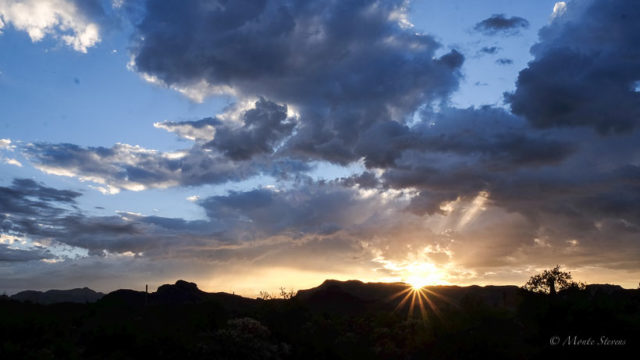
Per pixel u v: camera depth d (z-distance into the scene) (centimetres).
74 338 2438
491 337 2886
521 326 3083
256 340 2558
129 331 2373
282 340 2922
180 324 2839
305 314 3622
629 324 2414
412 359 3162
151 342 2308
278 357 2608
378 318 4228
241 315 3256
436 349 3064
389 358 3281
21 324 2320
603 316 2473
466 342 2895
